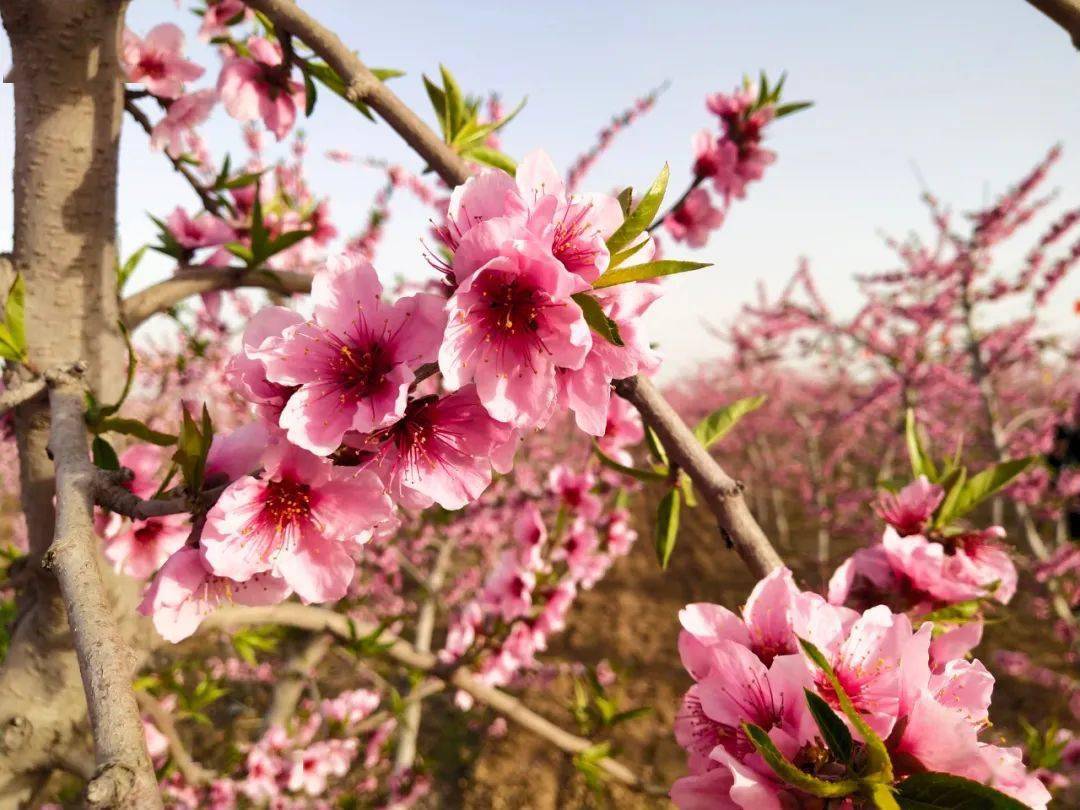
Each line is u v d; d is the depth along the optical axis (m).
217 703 1.15
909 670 0.18
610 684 1.22
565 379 0.18
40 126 0.31
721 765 0.19
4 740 0.33
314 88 0.32
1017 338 1.29
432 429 0.19
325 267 0.18
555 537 0.60
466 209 0.18
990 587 0.27
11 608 0.61
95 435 0.26
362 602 1.29
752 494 2.56
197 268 0.38
